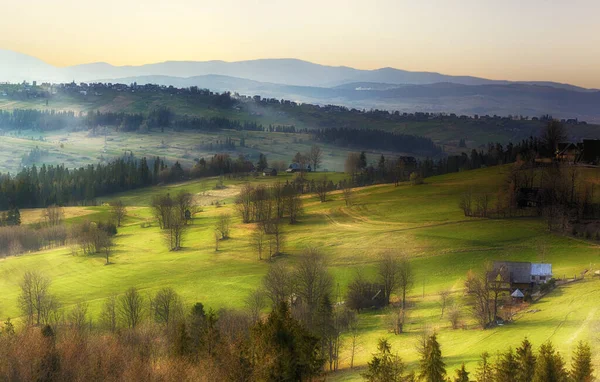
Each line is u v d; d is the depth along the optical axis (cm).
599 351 7812
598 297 10350
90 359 8669
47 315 13312
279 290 12888
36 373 8025
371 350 10325
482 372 7512
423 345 8638
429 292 13325
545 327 9250
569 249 14512
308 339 7669
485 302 10775
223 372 7650
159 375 7912
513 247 15312
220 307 13150
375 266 15500
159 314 12400
